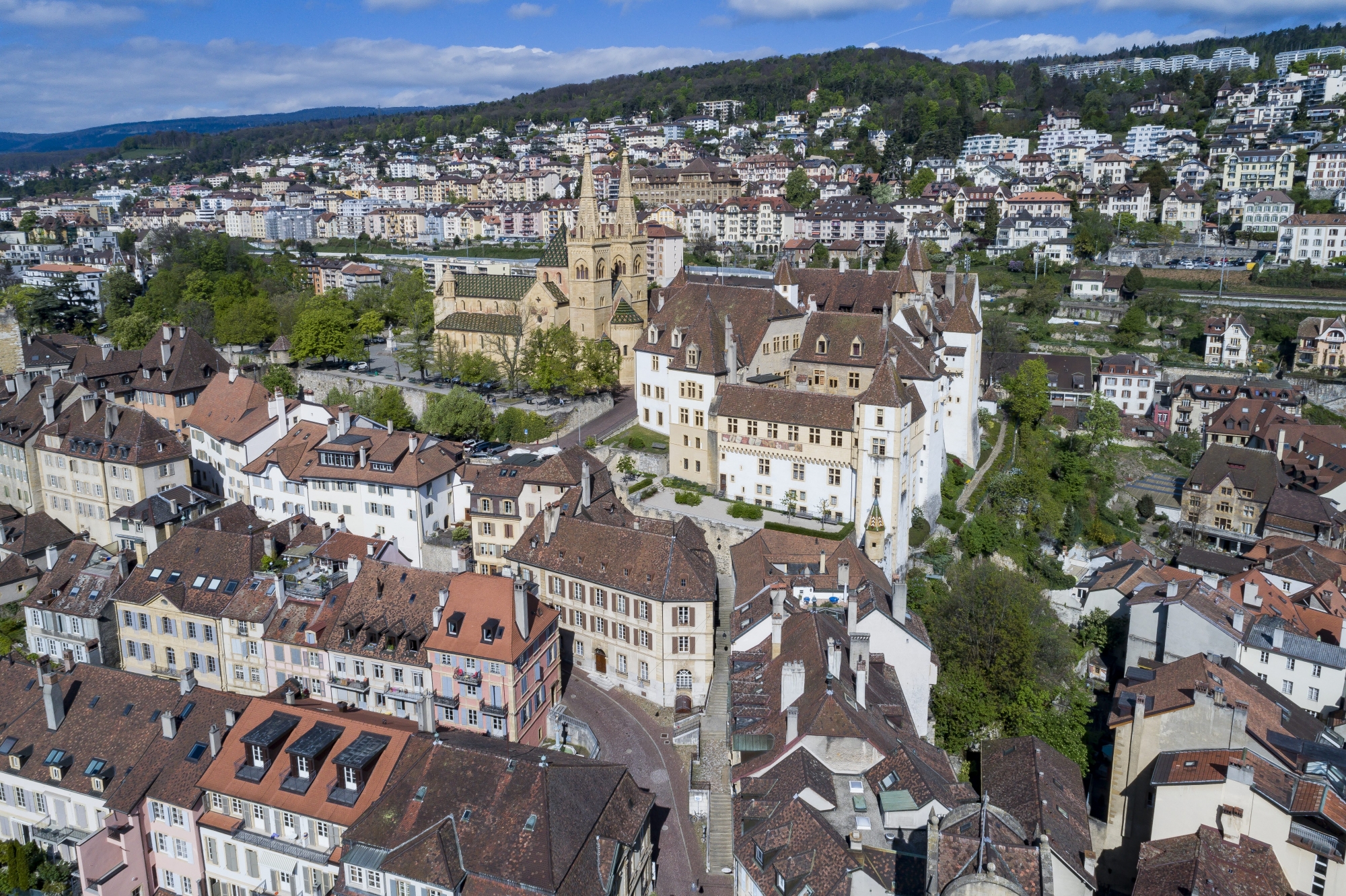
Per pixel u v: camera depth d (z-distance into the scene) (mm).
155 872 77688
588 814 68438
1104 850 84562
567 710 95938
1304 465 177125
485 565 119188
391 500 121250
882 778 70812
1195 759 77250
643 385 148750
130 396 161625
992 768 81875
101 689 84312
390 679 89625
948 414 149000
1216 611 108750
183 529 104875
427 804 68562
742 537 116062
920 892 59969
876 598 92000
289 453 128500
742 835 68750
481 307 191875
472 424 147250
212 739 76000
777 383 139375
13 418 144625
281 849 71625
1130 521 170625
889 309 146500
